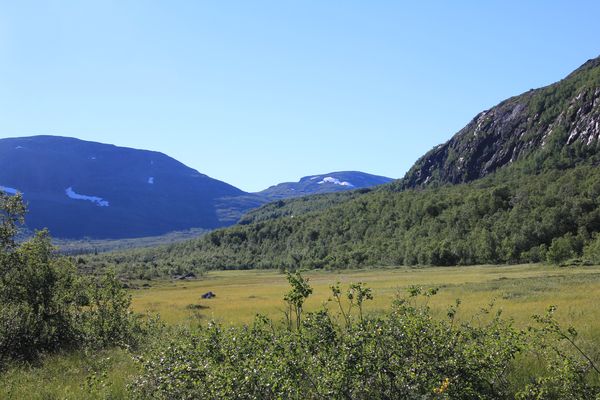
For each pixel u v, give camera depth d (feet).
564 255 289.74
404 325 23.08
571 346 36.50
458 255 395.34
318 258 517.55
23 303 54.90
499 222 427.33
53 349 53.26
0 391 35.63
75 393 34.65
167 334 50.78
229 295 169.78
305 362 22.04
